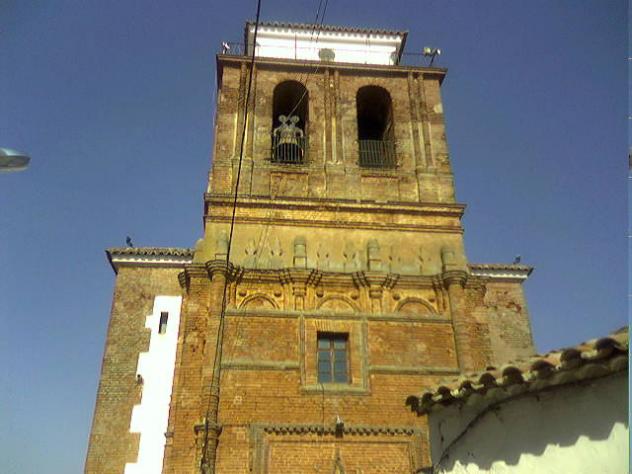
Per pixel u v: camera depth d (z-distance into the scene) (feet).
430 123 78.18
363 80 81.20
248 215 67.46
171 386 73.05
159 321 77.36
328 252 66.28
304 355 59.11
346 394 57.57
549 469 27.71
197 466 51.75
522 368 28.66
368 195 71.56
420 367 59.98
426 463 54.49
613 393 24.49
